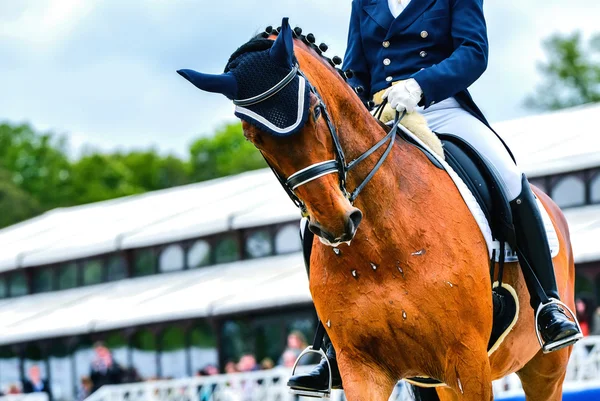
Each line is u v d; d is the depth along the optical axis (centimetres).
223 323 4216
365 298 852
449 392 1025
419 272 848
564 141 4206
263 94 761
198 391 3291
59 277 5628
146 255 5206
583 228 3622
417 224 860
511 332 969
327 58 879
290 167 771
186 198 6050
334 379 983
